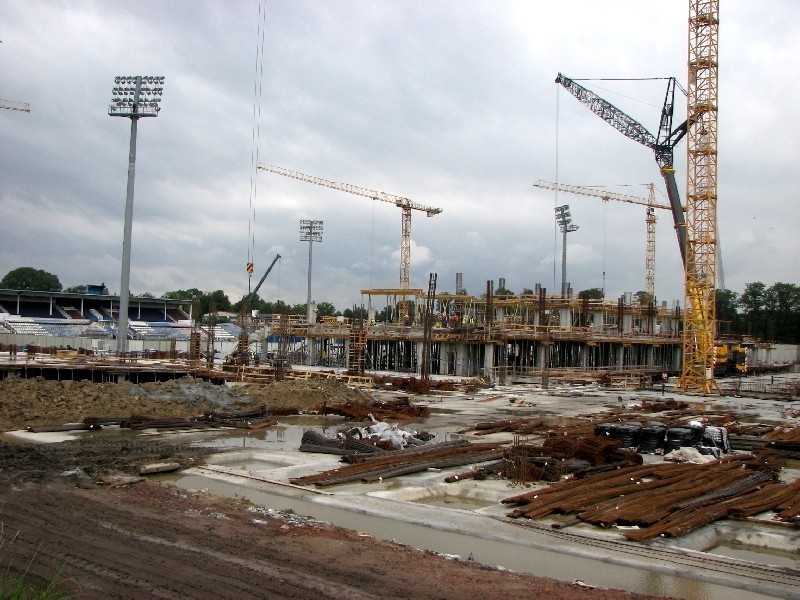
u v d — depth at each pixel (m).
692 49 63.34
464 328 78.31
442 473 21.45
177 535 13.32
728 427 34.00
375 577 11.37
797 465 24.88
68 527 13.55
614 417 39.03
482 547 13.85
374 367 90.12
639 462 22.95
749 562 12.95
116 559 11.72
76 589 10.23
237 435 29.97
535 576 11.98
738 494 18.38
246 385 46.50
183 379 40.72
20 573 10.73
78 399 33.41
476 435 31.23
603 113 85.19
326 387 43.31
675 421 37.69
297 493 18.20
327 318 103.25
